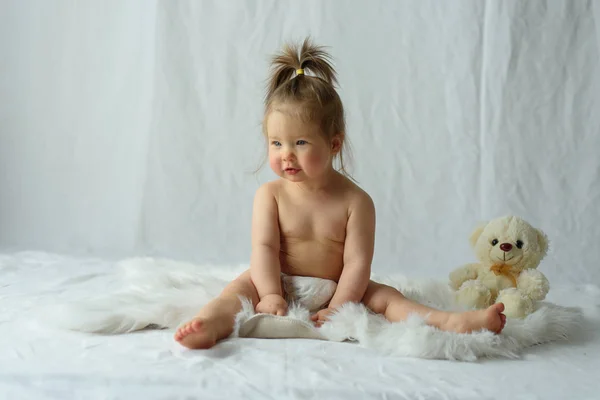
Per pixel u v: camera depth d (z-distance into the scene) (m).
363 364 1.31
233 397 1.16
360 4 2.61
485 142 2.62
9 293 1.79
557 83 2.59
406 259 2.58
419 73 2.63
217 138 2.68
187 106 2.67
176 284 1.78
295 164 1.57
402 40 2.62
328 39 2.62
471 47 2.60
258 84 2.65
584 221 2.58
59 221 2.75
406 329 1.40
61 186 2.75
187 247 2.68
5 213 2.75
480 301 1.64
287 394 1.17
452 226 2.63
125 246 2.71
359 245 1.61
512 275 1.68
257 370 1.26
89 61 2.70
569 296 1.96
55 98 2.72
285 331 1.47
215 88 2.66
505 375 1.27
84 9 2.68
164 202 2.70
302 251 1.64
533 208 2.61
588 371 1.31
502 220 1.70
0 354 1.31
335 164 1.90
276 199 1.65
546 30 2.58
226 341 1.42
